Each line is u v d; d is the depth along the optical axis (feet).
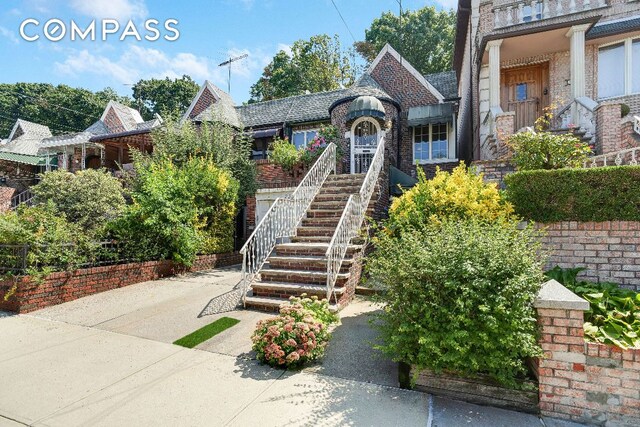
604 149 24.68
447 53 114.73
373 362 13.23
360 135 44.52
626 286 15.48
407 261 11.84
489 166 23.70
